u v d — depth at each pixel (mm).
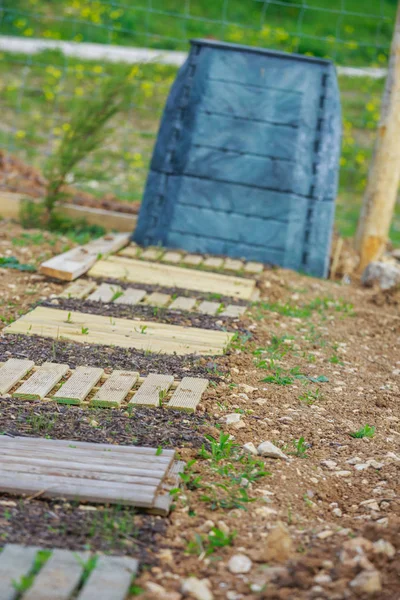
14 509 3721
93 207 10688
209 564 3482
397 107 9586
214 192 9375
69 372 5555
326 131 9281
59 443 4352
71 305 7059
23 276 7855
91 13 19453
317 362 6500
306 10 24250
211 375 5750
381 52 21656
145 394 5230
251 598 3254
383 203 9789
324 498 4246
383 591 3281
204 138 9320
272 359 6266
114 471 4031
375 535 3703
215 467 4367
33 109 15078
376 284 9211
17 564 3225
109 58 17953
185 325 6879
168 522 3768
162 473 4035
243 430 4957
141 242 9570
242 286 8266
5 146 13008
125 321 6742
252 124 9273
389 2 25906
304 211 9367
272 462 4562
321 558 3498
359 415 5480
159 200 9508
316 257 9438
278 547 3531
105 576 3201
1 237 9125
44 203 9812
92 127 9742
